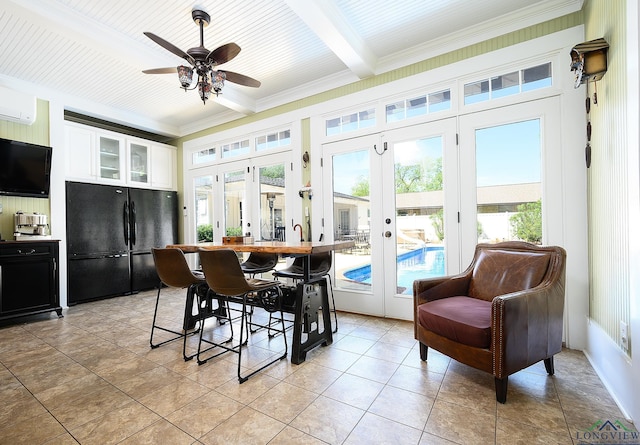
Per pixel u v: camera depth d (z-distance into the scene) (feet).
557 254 6.81
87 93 13.46
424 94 10.39
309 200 12.85
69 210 13.44
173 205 17.74
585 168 7.82
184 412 5.49
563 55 8.14
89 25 8.54
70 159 13.82
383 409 5.51
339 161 12.21
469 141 9.52
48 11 7.80
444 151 9.94
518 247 7.63
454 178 9.77
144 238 16.15
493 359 5.62
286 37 9.61
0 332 9.95
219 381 6.59
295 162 13.24
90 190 14.12
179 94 13.58
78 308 12.91
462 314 6.46
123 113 15.52
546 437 4.71
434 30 9.40
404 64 10.62
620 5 5.53
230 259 6.58
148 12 8.30
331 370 7.04
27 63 10.96
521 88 8.83
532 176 8.67
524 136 8.78
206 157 17.06
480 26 9.11
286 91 13.35
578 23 7.96
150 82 12.48
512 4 8.33
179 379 6.70
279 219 13.85
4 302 10.57
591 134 7.45
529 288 6.84
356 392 6.09
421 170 10.44
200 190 17.17
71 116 15.21
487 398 5.82
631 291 4.96
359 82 11.59
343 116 12.20
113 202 14.93
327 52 10.50
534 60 8.56
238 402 5.78
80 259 13.65
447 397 5.87
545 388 6.10
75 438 4.84
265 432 4.92
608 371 6.09
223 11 8.31
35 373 7.04
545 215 8.37
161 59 10.29
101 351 8.30
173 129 17.72
